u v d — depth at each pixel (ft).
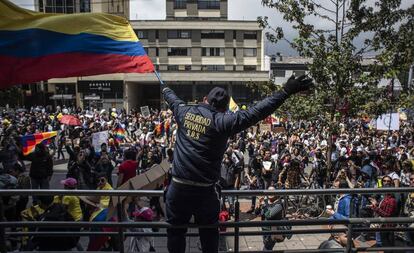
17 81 12.96
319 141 66.23
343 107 33.86
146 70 13.60
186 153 9.43
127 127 100.68
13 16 13.29
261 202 28.55
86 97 192.85
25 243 16.74
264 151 52.34
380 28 33.73
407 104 32.65
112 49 13.60
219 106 9.59
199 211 9.91
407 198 20.11
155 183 17.87
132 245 16.90
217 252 10.68
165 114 109.81
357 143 59.11
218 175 9.62
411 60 32.68
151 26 208.23
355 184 37.37
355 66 33.19
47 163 37.65
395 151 57.11
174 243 10.50
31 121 95.81
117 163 61.31
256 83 37.50
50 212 18.38
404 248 11.93
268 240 17.43
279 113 35.58
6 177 27.20
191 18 219.41
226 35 209.87
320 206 21.70
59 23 13.47
